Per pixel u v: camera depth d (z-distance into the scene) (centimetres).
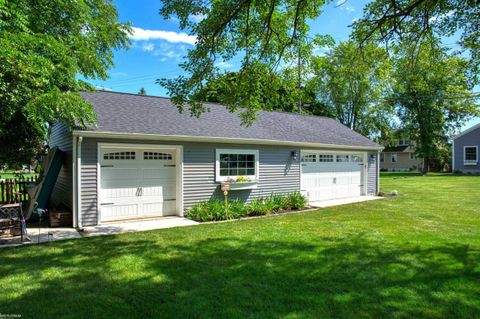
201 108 656
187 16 574
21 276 432
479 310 337
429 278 421
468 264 474
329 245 583
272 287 394
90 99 957
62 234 691
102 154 825
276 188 1146
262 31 612
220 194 996
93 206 788
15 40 552
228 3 557
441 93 2783
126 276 431
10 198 1051
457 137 3078
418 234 668
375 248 561
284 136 1178
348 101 3197
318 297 367
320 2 583
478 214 922
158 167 912
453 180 2244
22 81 579
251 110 728
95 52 873
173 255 525
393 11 596
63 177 910
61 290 387
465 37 624
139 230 732
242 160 1056
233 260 497
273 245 583
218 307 343
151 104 1070
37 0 724
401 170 4216
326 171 1340
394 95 3028
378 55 712
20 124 939
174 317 324
